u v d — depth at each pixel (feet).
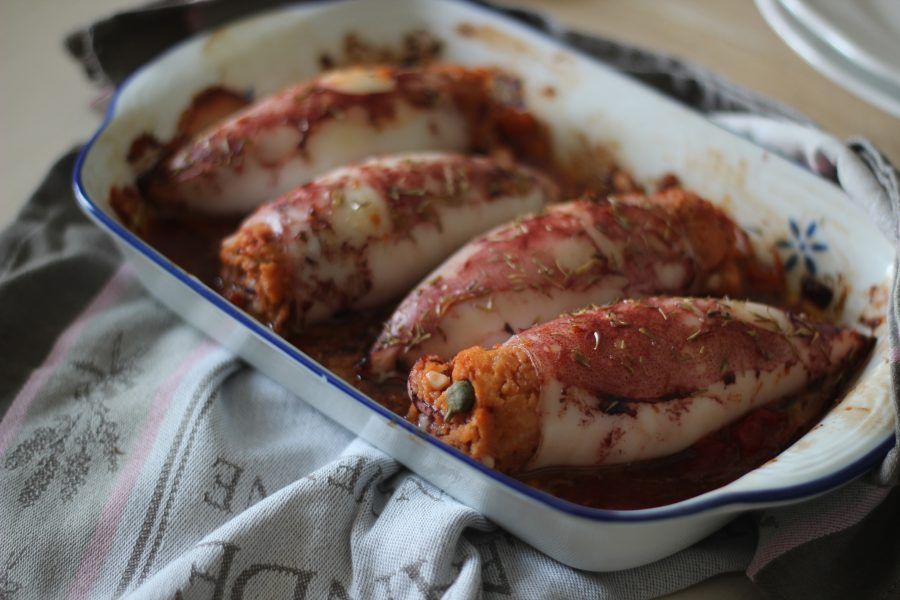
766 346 1.33
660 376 1.28
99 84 1.79
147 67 1.61
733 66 1.82
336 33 1.75
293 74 1.74
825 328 1.37
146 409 1.36
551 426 1.24
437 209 1.48
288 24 1.72
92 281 1.53
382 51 1.77
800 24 1.62
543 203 1.56
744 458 1.33
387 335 1.40
